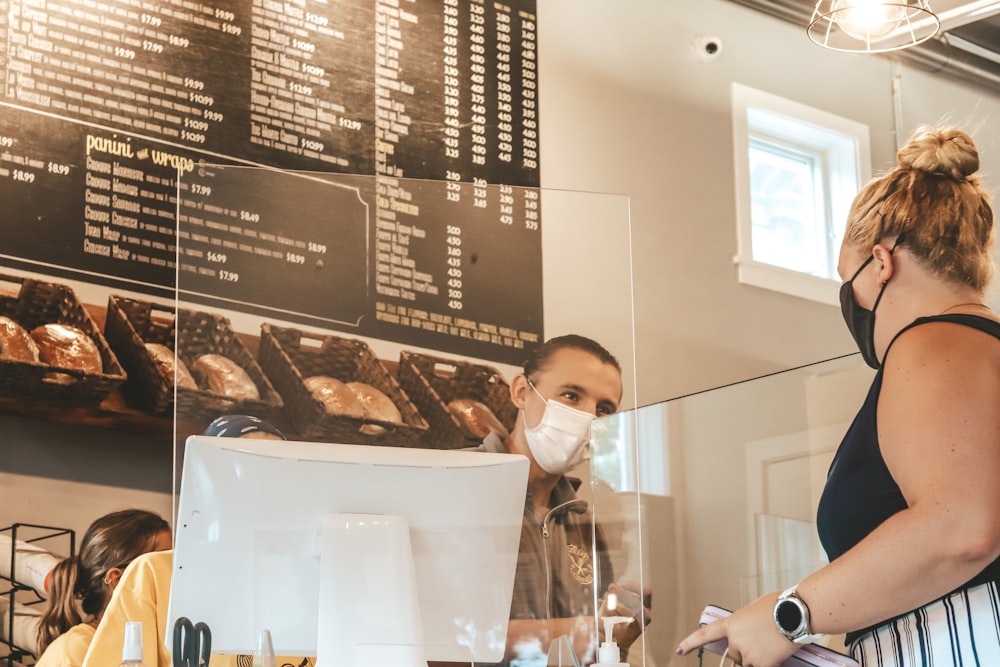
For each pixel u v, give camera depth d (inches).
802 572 85.4
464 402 89.7
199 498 60.5
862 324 67.2
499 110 150.8
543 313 95.1
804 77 185.2
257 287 83.0
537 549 88.2
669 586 89.4
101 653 88.4
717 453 90.4
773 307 173.6
